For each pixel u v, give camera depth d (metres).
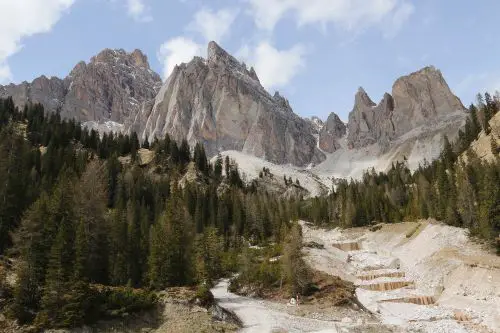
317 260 90.94
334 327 50.34
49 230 49.97
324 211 181.25
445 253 81.81
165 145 188.12
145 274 63.78
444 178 116.81
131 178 124.06
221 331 44.59
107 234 65.19
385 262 95.25
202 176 175.50
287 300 63.47
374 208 155.12
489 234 79.25
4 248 62.00
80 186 70.31
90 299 40.97
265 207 147.00
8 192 69.44
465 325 53.94
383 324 53.38
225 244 110.94
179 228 67.94
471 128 170.38
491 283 62.94
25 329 37.94
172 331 42.03
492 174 87.25
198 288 52.28
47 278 40.50
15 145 90.25
